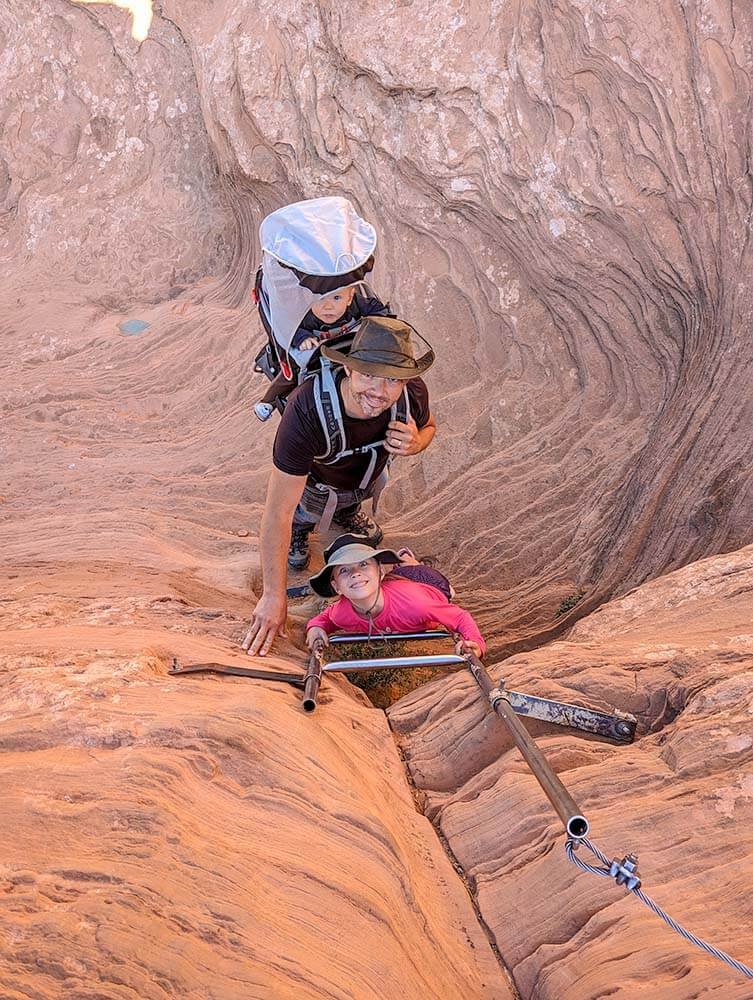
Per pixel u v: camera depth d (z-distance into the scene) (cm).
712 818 247
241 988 190
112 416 711
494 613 582
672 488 566
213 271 870
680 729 281
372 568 379
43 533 563
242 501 628
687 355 600
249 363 736
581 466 624
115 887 203
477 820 287
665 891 231
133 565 502
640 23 539
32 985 174
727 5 523
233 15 721
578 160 580
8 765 246
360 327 332
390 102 647
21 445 681
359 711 342
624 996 206
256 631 362
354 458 383
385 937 223
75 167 916
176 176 884
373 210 692
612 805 264
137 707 276
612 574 576
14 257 918
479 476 634
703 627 361
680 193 560
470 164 624
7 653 321
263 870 227
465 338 682
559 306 642
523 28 582
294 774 265
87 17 887
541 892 252
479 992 234
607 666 328
